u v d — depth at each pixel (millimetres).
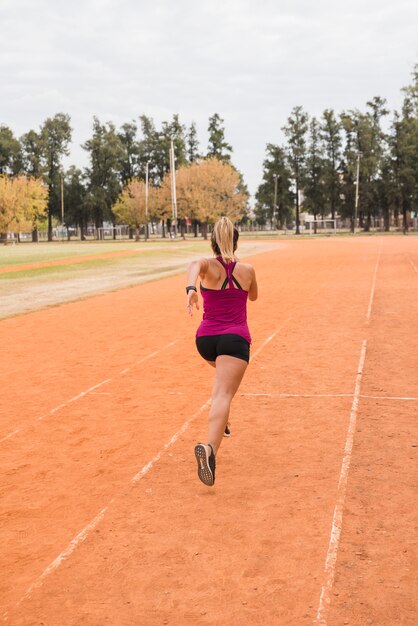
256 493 5000
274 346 11508
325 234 110750
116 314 17188
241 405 7703
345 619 3246
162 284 26297
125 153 129250
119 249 60125
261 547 4082
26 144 126375
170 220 114875
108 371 10031
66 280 28984
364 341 11680
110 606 3449
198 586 3623
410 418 6949
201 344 5152
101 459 5973
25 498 5082
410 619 3236
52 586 3680
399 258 36281
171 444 6332
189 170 103062
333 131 117688
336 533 4246
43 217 126375
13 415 7672
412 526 4332
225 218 5176
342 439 6289
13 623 3320
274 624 3225
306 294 19891
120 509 4773
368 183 113438
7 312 18391
